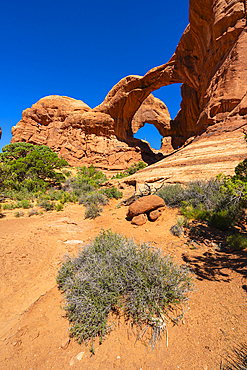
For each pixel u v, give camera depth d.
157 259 2.79
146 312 2.37
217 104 16.28
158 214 6.98
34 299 3.20
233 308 2.29
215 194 6.62
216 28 17.42
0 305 3.12
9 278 3.91
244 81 15.12
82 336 2.27
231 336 1.96
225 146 12.20
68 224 7.86
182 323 2.24
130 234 5.88
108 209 10.54
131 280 2.59
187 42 25.77
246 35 15.59
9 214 10.42
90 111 47.47
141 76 37.03
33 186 18.77
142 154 46.69
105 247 3.44
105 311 2.38
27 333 2.49
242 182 4.56
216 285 2.76
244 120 14.14
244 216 5.23
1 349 2.29
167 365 1.84
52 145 44.72
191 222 5.89
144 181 13.15
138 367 1.87
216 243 4.29
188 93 40.84
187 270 2.89
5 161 27.73
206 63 20.28
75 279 2.83
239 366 1.64
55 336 2.39
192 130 45.91
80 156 43.47
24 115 45.41
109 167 42.47
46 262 4.52
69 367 1.97
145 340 2.12
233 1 15.70
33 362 2.08
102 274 2.66
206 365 1.75
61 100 48.41
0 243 5.87
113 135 45.94
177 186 8.93
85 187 17.33
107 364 1.94
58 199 14.39
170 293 2.46
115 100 42.19
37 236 6.40
